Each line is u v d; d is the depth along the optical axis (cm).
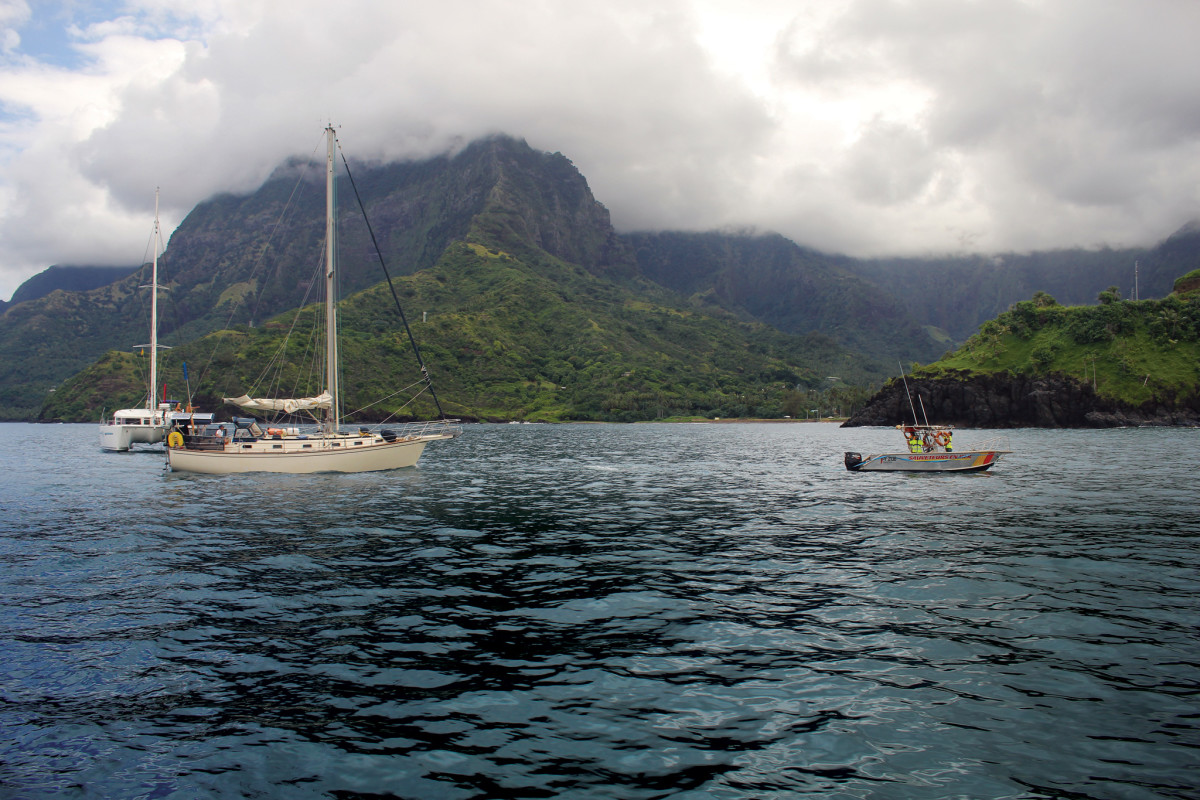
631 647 1291
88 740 938
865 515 2880
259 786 827
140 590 1681
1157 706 1030
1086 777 841
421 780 839
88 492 3638
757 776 847
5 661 1216
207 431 4722
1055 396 16838
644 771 859
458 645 1302
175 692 1090
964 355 19825
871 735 949
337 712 1022
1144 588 1681
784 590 1686
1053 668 1178
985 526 2583
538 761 884
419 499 3381
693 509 3080
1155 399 16138
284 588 1705
